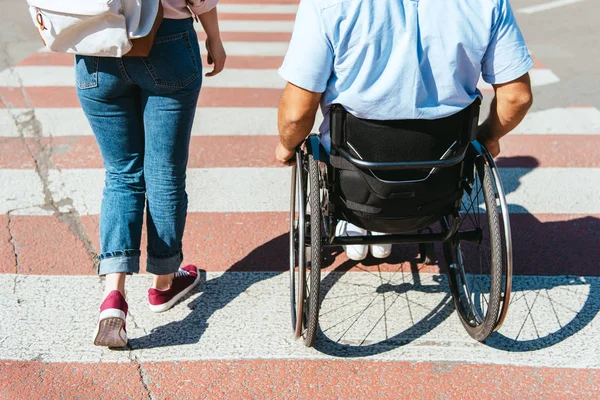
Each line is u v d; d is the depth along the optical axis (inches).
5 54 293.0
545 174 187.5
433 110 96.5
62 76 265.6
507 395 108.5
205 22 116.2
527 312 129.8
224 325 126.8
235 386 110.9
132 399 108.3
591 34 334.0
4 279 140.7
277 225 163.9
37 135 211.9
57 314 129.9
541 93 248.8
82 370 114.6
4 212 167.3
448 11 91.4
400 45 91.9
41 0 97.3
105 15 96.7
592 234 157.6
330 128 102.7
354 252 143.4
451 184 107.6
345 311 130.6
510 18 93.6
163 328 125.9
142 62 105.0
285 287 139.3
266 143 210.2
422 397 108.3
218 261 148.8
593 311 130.0
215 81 266.4
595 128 218.2
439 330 125.1
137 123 115.2
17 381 111.7
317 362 116.3
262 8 416.8
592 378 112.1
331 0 90.4
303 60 94.0
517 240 155.3
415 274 142.8
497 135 107.2
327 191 108.9
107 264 113.9
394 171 103.3
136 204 117.3
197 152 203.5
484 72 98.7
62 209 169.5
